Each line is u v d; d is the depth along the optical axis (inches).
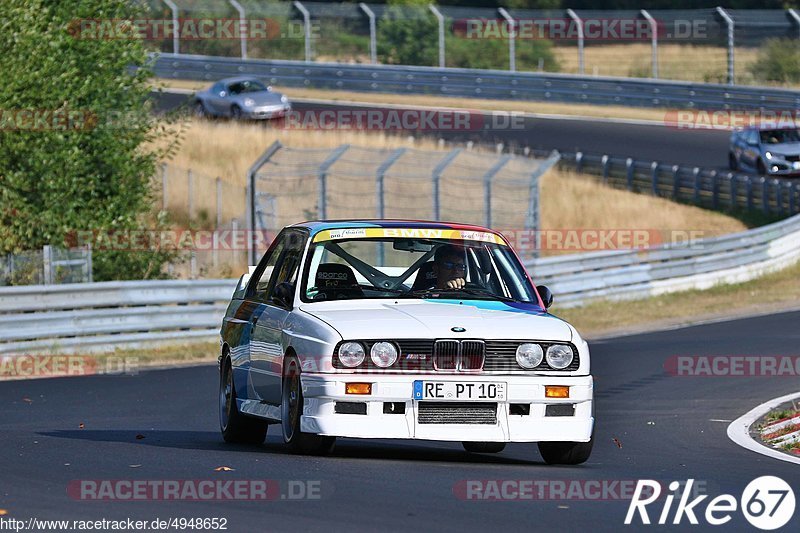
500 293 1093.8
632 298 3095.5
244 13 5821.9
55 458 994.7
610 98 5625.0
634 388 1739.7
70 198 2657.5
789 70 6161.4
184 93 5561.0
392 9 6264.8
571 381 980.6
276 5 5984.3
